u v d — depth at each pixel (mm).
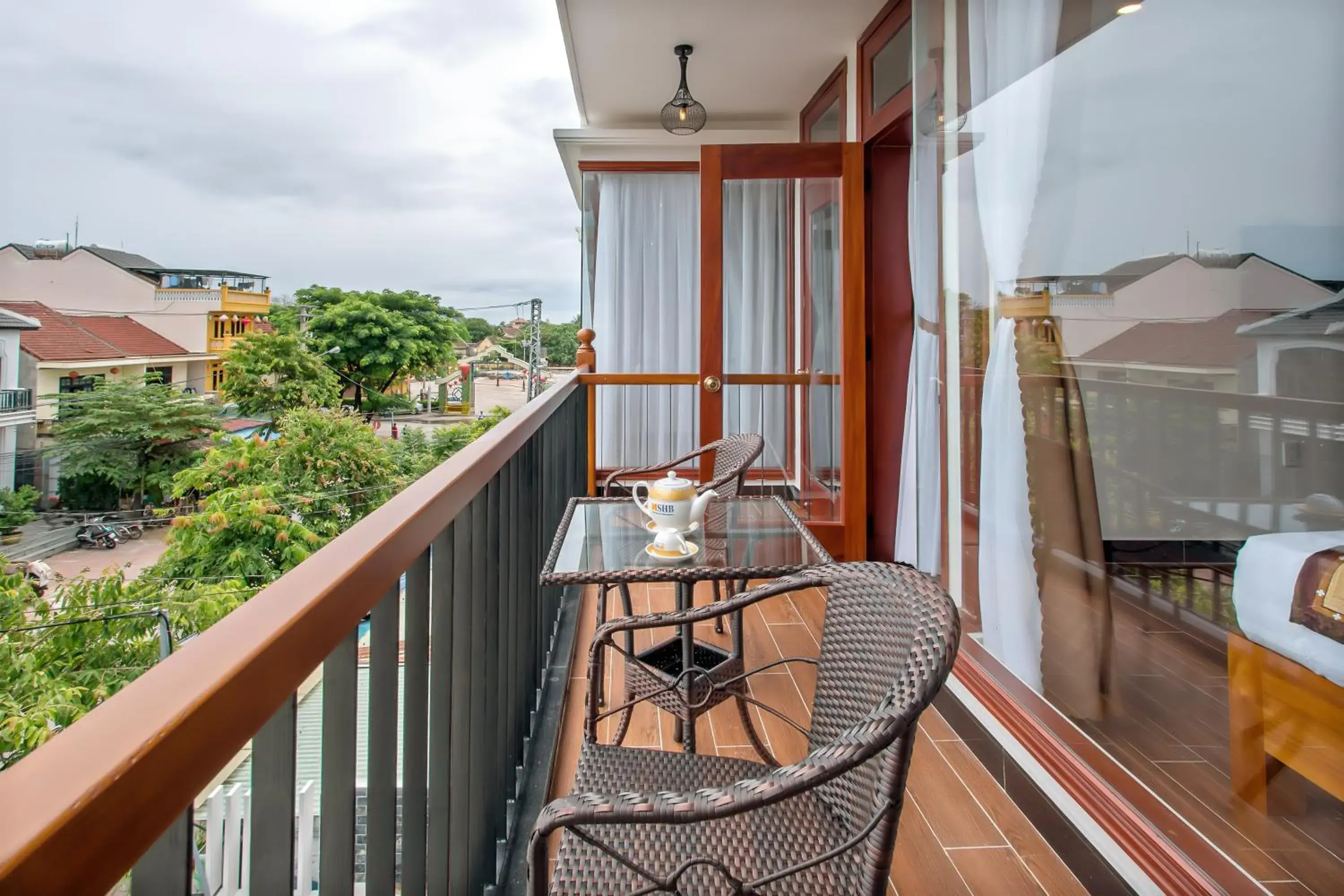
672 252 4934
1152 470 1550
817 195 3609
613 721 2199
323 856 731
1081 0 1778
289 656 576
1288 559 1271
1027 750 1790
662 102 4859
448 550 1186
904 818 1754
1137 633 1557
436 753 1171
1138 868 1410
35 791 354
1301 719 1230
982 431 2189
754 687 2396
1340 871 1166
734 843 1038
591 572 1587
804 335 3670
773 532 1963
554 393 2725
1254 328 1370
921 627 961
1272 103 1337
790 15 3543
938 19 2557
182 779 434
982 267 2201
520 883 1532
